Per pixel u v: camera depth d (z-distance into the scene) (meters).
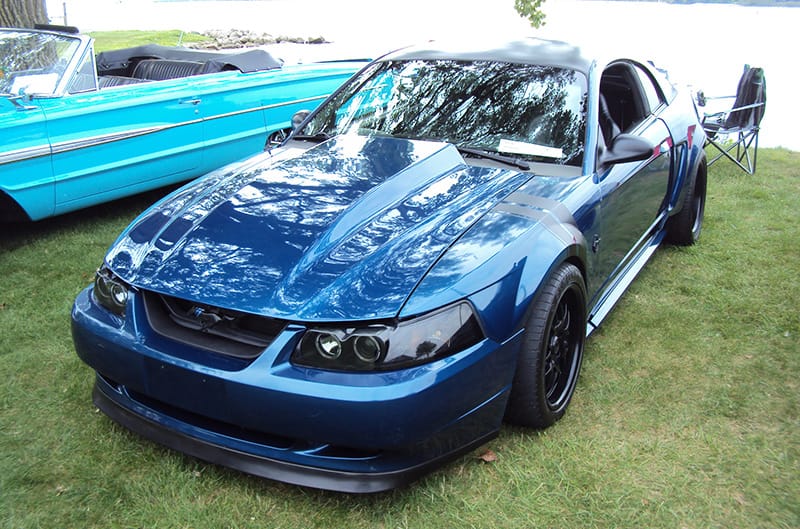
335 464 2.19
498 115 3.26
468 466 2.54
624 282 3.69
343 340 2.10
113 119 4.78
